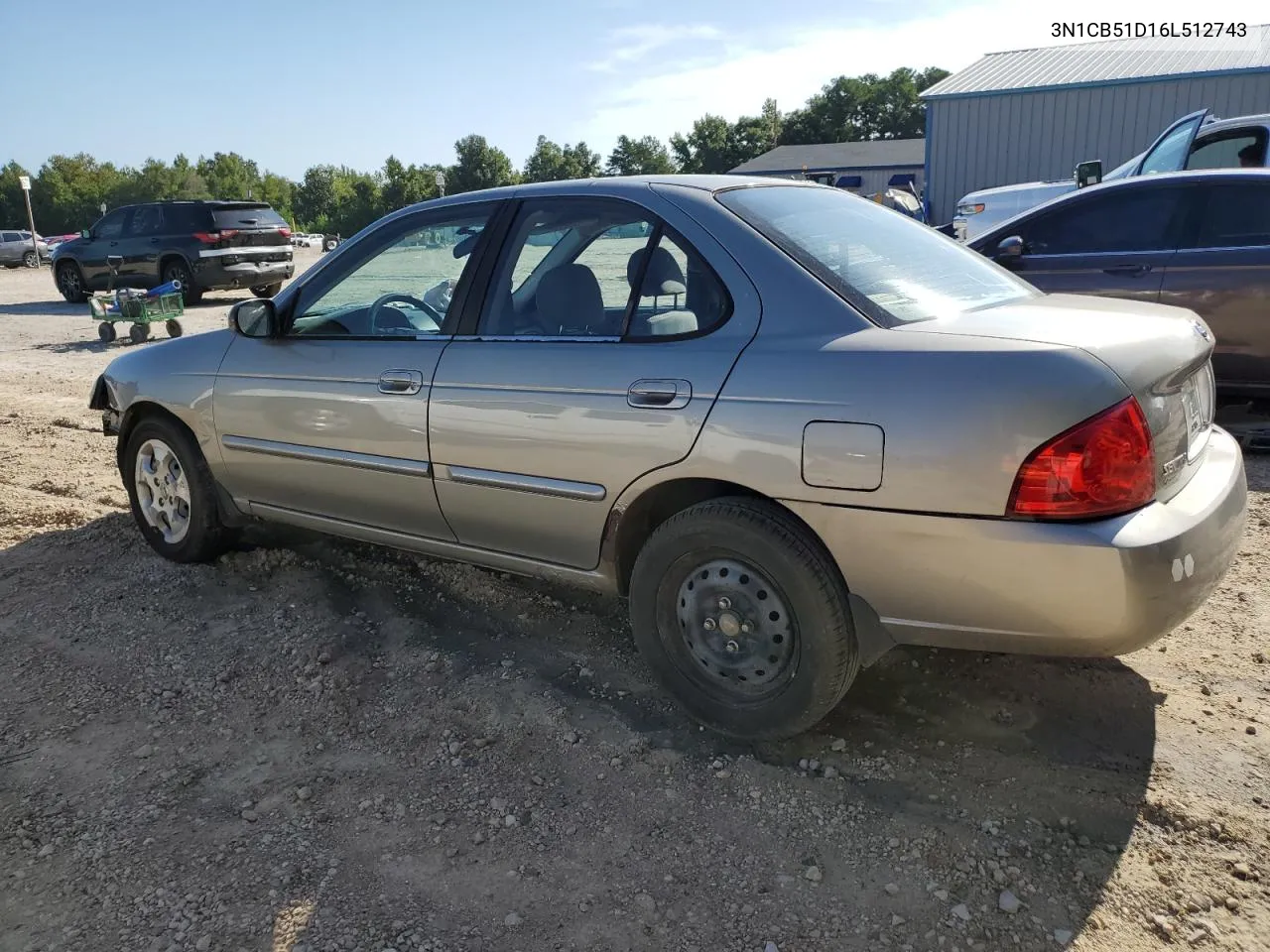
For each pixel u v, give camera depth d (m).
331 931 2.36
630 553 3.24
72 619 4.11
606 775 2.93
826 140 108.56
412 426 3.54
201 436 4.31
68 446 7.07
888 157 57.41
